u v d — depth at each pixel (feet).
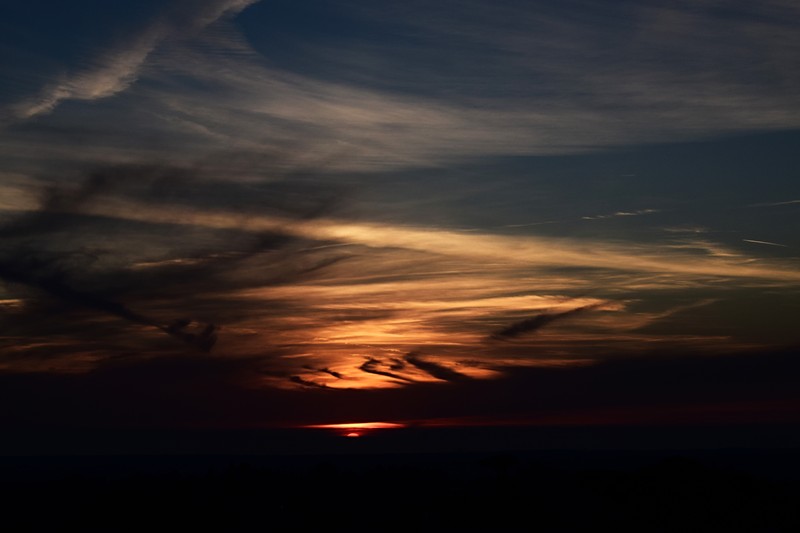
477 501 152.56
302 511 153.79
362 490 172.76
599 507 150.61
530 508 146.92
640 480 169.78
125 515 151.23
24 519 150.00
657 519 141.79
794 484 183.11
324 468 201.57
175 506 156.04
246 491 174.81
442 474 198.90
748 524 137.28
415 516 145.18
